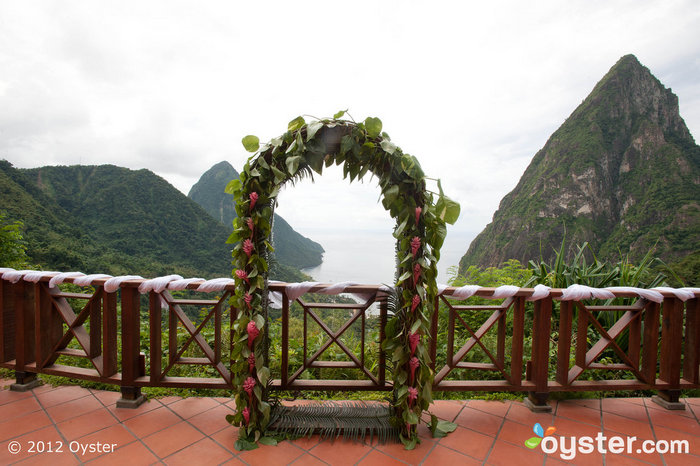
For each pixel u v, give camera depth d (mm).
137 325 2498
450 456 1951
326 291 2375
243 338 2051
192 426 2217
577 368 2594
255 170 2039
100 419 2281
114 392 2658
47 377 2869
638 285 3520
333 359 3324
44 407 2424
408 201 2031
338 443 2068
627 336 3238
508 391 2541
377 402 2559
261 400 2125
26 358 2682
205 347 2484
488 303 4020
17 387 2643
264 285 2178
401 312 2100
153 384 2447
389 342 2105
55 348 2621
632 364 2592
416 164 1971
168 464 1840
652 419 2385
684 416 2432
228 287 2439
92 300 2553
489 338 3363
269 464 1855
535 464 1882
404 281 2072
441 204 1978
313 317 2479
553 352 3238
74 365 3369
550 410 2475
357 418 2191
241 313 2107
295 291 2381
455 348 3309
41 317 2648
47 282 2635
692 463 1898
